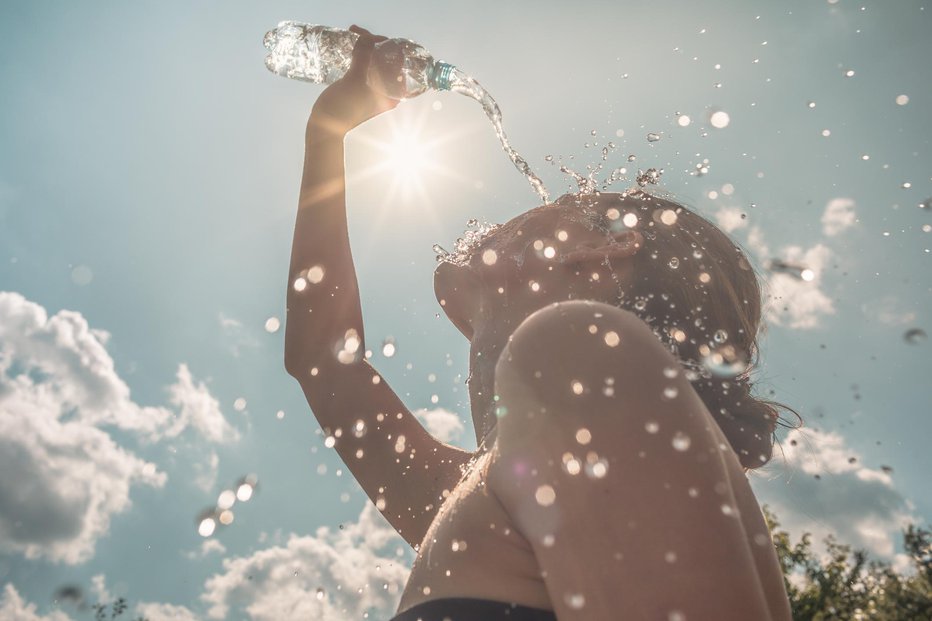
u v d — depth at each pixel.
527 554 0.77
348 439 1.58
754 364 1.18
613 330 0.72
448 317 1.33
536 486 0.69
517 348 0.77
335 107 1.82
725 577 0.61
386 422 1.57
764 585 0.85
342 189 1.76
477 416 1.13
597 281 1.10
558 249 1.14
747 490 0.89
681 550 0.61
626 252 1.09
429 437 1.57
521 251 1.16
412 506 1.47
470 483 0.90
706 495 0.64
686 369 1.04
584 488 0.65
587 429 0.67
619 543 0.63
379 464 1.54
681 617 0.60
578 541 0.64
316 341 1.66
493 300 1.16
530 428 0.71
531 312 1.11
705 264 1.13
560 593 0.65
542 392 0.71
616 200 1.19
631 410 0.67
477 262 1.25
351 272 1.71
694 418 0.68
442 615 0.79
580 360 0.71
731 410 1.04
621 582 0.62
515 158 1.77
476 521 0.82
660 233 1.15
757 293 1.21
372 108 1.86
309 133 1.81
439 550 0.86
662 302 1.08
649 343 0.73
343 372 1.64
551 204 1.23
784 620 0.87
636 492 0.63
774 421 1.08
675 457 0.65
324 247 1.71
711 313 1.10
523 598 0.78
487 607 0.78
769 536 0.90
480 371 1.13
